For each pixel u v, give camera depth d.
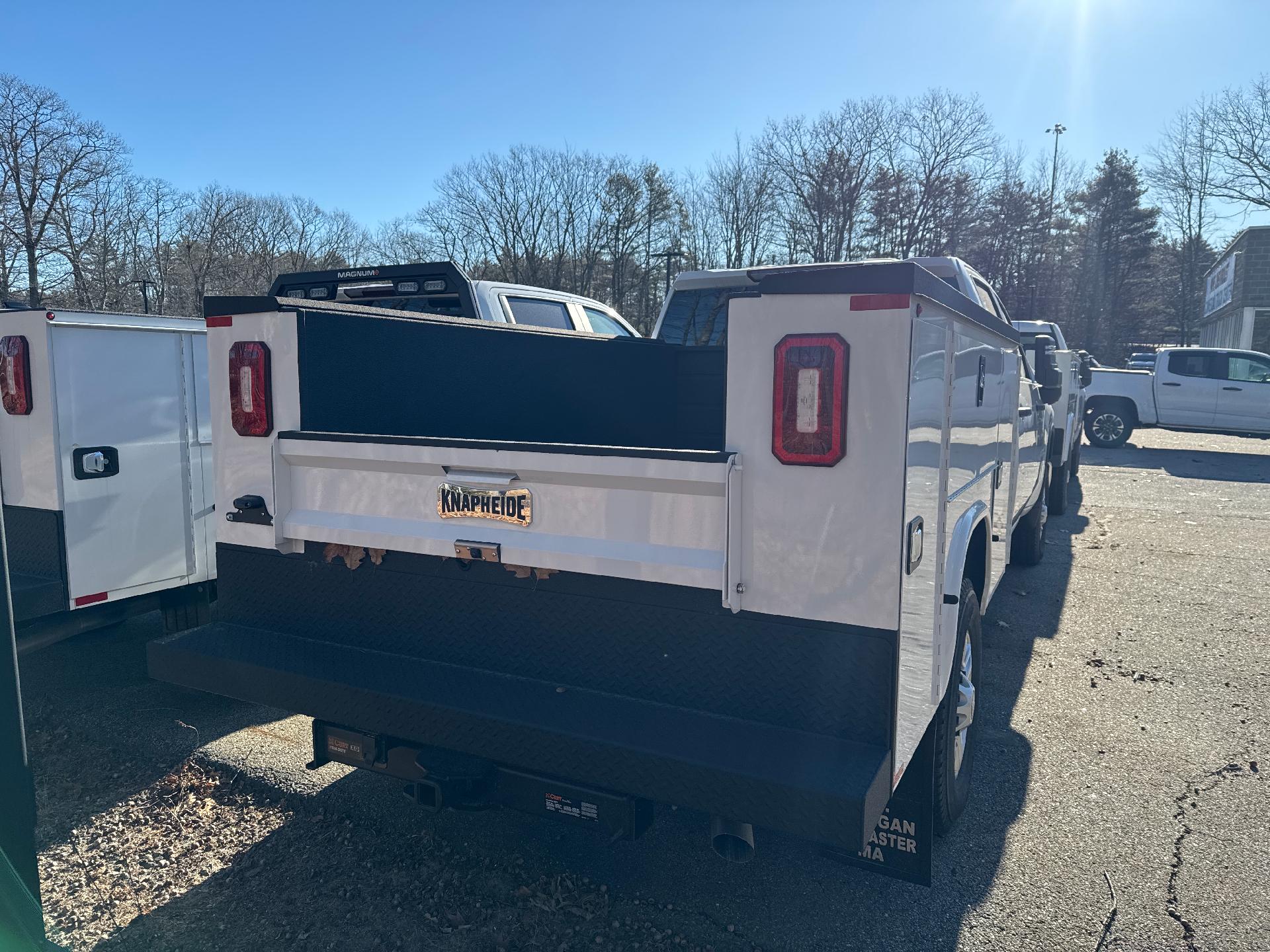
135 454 4.55
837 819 1.89
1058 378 5.63
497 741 2.31
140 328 4.55
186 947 2.66
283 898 2.91
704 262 55.34
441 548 2.53
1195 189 57.75
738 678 2.21
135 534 4.57
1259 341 34.75
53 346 4.16
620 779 2.15
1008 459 4.30
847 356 1.97
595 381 4.30
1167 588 7.17
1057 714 4.59
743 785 1.99
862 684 2.06
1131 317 64.38
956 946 2.71
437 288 6.11
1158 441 20.50
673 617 2.28
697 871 3.12
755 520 2.11
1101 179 64.12
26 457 4.29
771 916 2.85
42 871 3.06
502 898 2.93
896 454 1.96
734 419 2.10
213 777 3.76
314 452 2.73
